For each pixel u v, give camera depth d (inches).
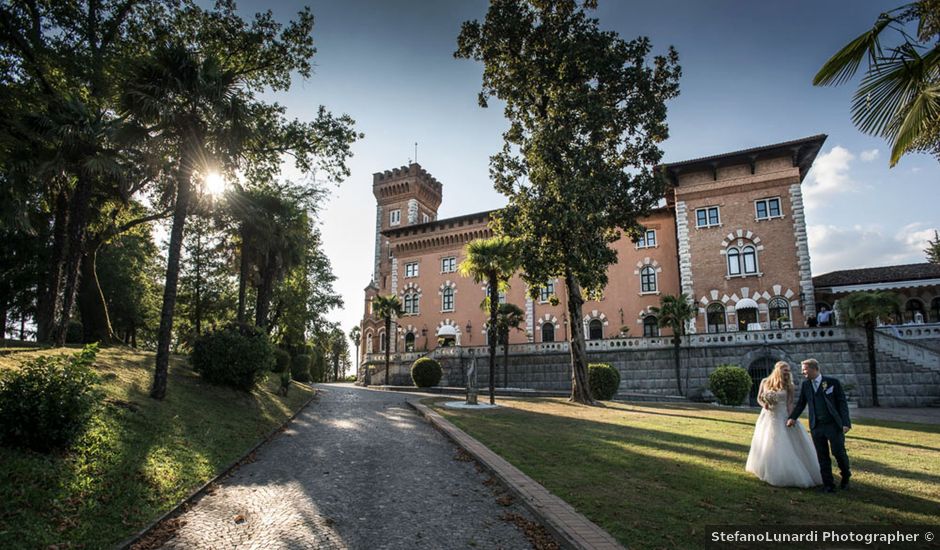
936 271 1327.5
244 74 859.4
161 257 1523.1
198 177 641.0
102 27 752.3
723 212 1501.0
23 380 299.7
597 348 1350.9
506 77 1011.9
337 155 936.3
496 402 945.5
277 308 1646.2
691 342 1253.1
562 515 249.9
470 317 1891.0
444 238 2005.4
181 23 815.7
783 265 1412.4
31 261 1050.1
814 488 293.9
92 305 837.8
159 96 553.3
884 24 313.1
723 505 263.0
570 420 640.4
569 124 899.4
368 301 2551.7
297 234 1117.7
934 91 302.8
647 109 927.7
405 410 813.9
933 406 1019.9
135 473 310.3
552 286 1760.6
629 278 1654.8
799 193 1427.2
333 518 270.2
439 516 272.4
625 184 936.9
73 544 219.8
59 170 623.5
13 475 256.8
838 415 288.7
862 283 1391.5
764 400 318.7
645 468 350.0
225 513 281.7
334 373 3654.0
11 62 671.8
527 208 898.1
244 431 512.7
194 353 670.5
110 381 486.0
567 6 947.3
